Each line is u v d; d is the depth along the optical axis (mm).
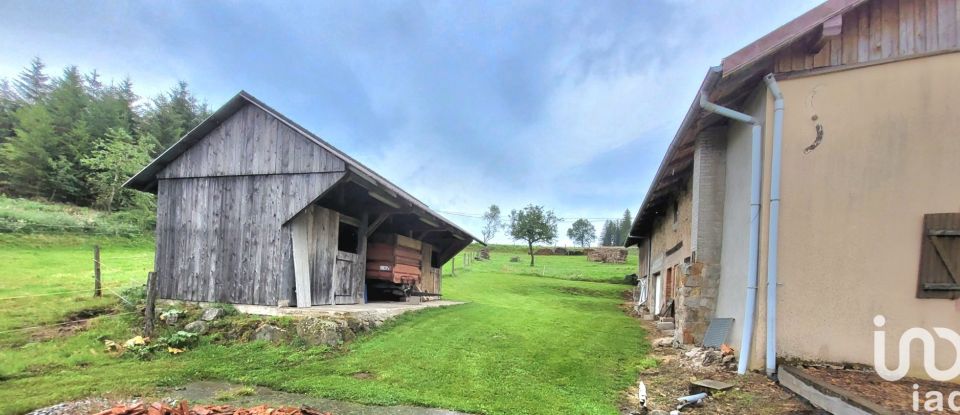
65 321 7742
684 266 7977
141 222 26969
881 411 3564
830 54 5828
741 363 5887
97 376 5605
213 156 9516
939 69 5645
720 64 5656
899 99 5648
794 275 5668
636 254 47094
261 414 4121
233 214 9188
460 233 15242
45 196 32844
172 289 9312
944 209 5363
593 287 25438
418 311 10719
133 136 40188
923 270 5336
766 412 4527
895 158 5562
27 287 10617
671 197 12336
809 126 5762
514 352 7387
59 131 36531
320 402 5023
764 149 5957
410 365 6473
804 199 5707
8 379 5359
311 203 8719
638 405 5066
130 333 7434
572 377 6176
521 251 52875
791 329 5621
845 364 5430
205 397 5086
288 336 7457
